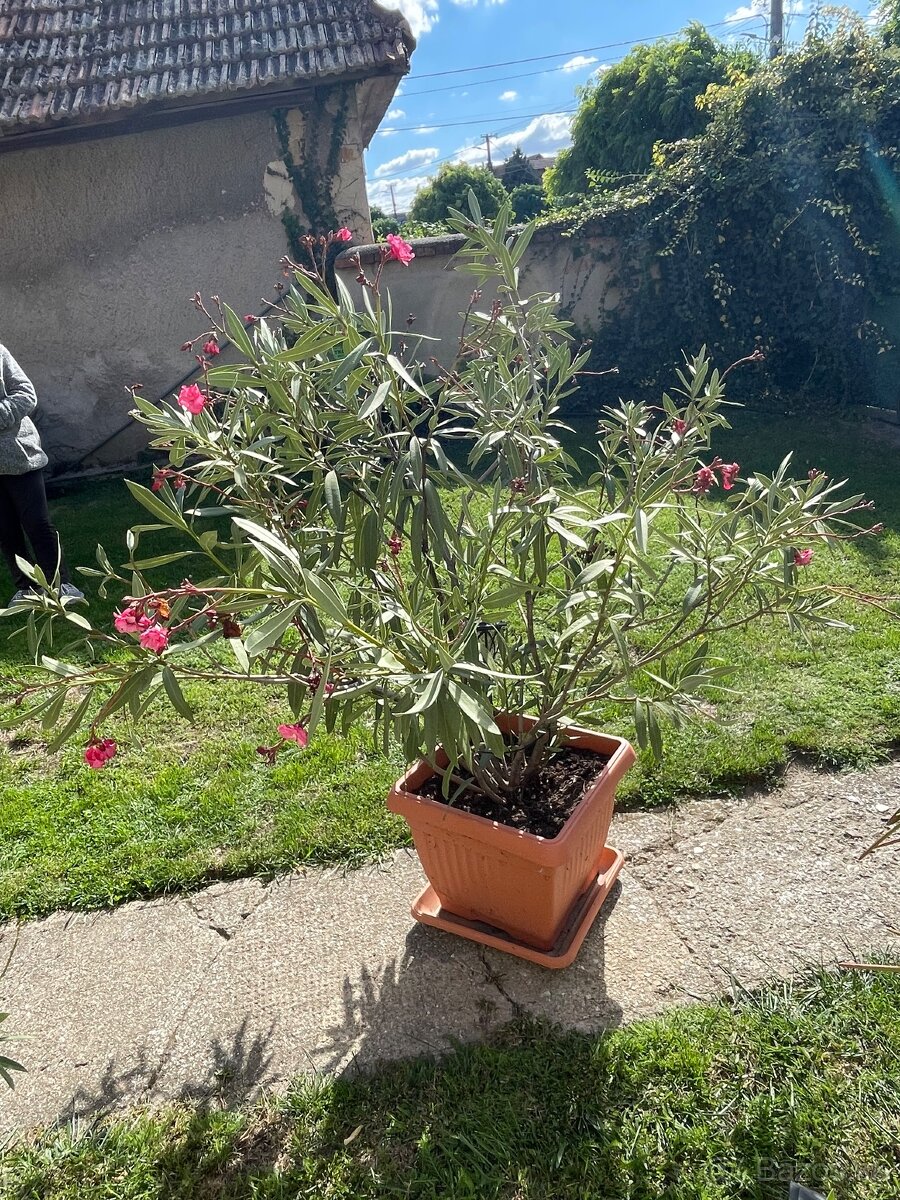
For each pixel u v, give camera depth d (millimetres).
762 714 2613
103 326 6906
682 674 1772
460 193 18250
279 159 6672
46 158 6488
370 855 2240
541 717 1820
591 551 1830
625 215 6535
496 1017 1750
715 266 6426
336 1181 1461
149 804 2523
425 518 1546
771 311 6434
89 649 1541
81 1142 1580
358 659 1522
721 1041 1628
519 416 1692
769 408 6520
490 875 1783
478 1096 1573
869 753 2402
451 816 1713
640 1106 1527
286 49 6391
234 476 1616
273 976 1918
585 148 14008
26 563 1512
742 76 6629
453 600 1601
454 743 1346
